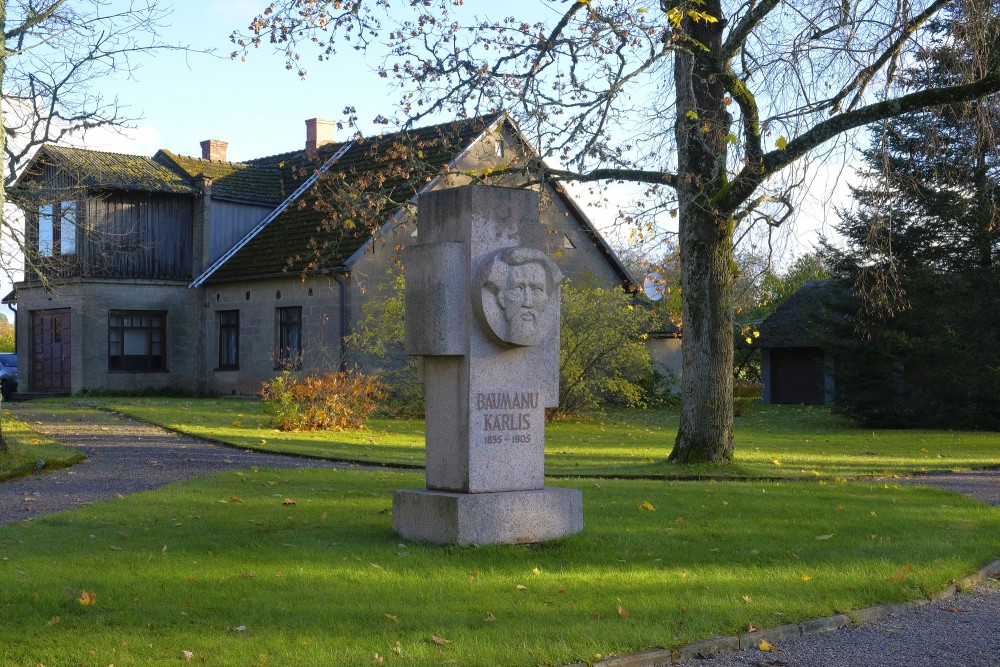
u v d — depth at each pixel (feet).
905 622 23.56
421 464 53.47
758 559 29.07
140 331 110.73
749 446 73.87
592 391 98.73
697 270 53.72
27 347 115.24
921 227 92.68
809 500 41.09
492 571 26.55
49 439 59.77
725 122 50.93
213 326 111.75
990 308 93.35
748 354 146.10
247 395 107.45
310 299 100.68
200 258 112.88
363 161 109.60
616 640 20.62
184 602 22.90
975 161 57.41
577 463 57.67
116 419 75.00
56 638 20.29
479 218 30.09
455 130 54.39
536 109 49.73
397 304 91.71
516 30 50.26
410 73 51.21
